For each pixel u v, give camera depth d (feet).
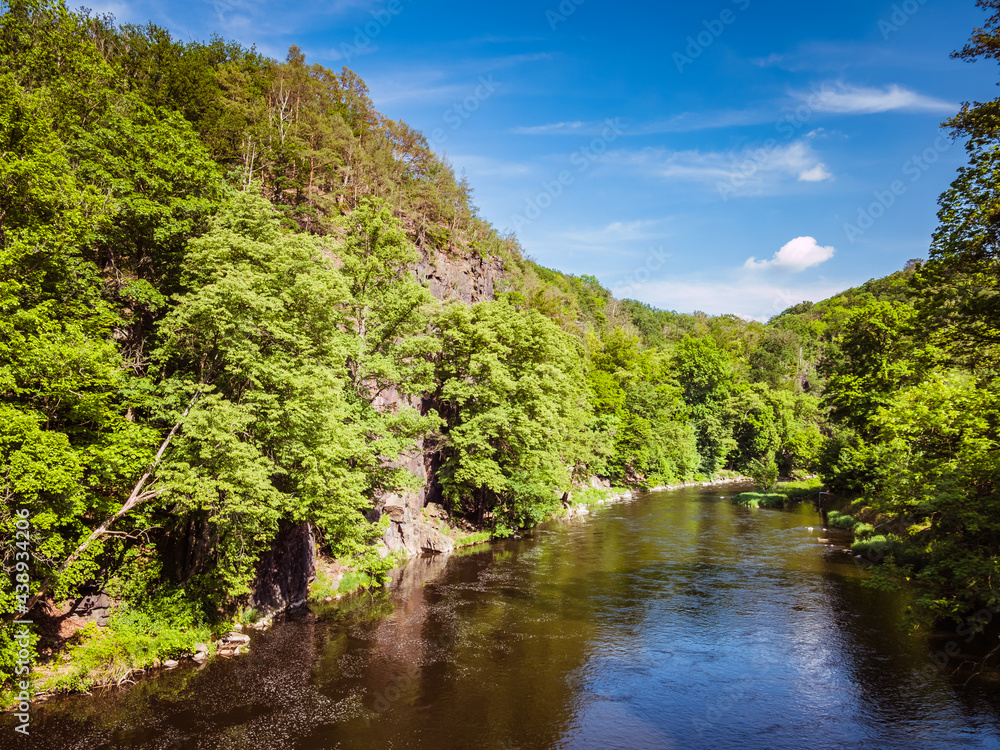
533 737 55.36
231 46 220.02
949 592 79.82
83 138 75.77
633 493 260.83
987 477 67.10
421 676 68.03
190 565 79.25
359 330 114.62
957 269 64.95
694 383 359.87
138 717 56.44
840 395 177.68
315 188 189.06
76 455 55.93
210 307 65.05
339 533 84.99
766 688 66.23
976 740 55.11
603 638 80.84
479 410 144.97
